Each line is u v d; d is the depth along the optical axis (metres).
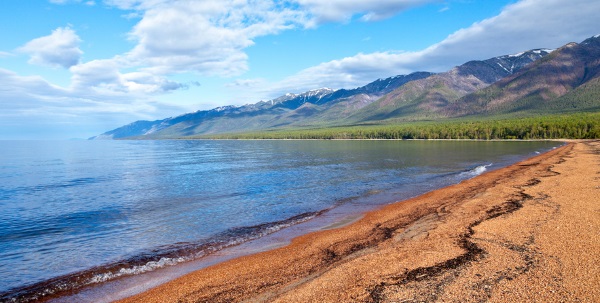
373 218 24.34
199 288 14.24
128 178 54.62
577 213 20.20
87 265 17.64
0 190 44.75
